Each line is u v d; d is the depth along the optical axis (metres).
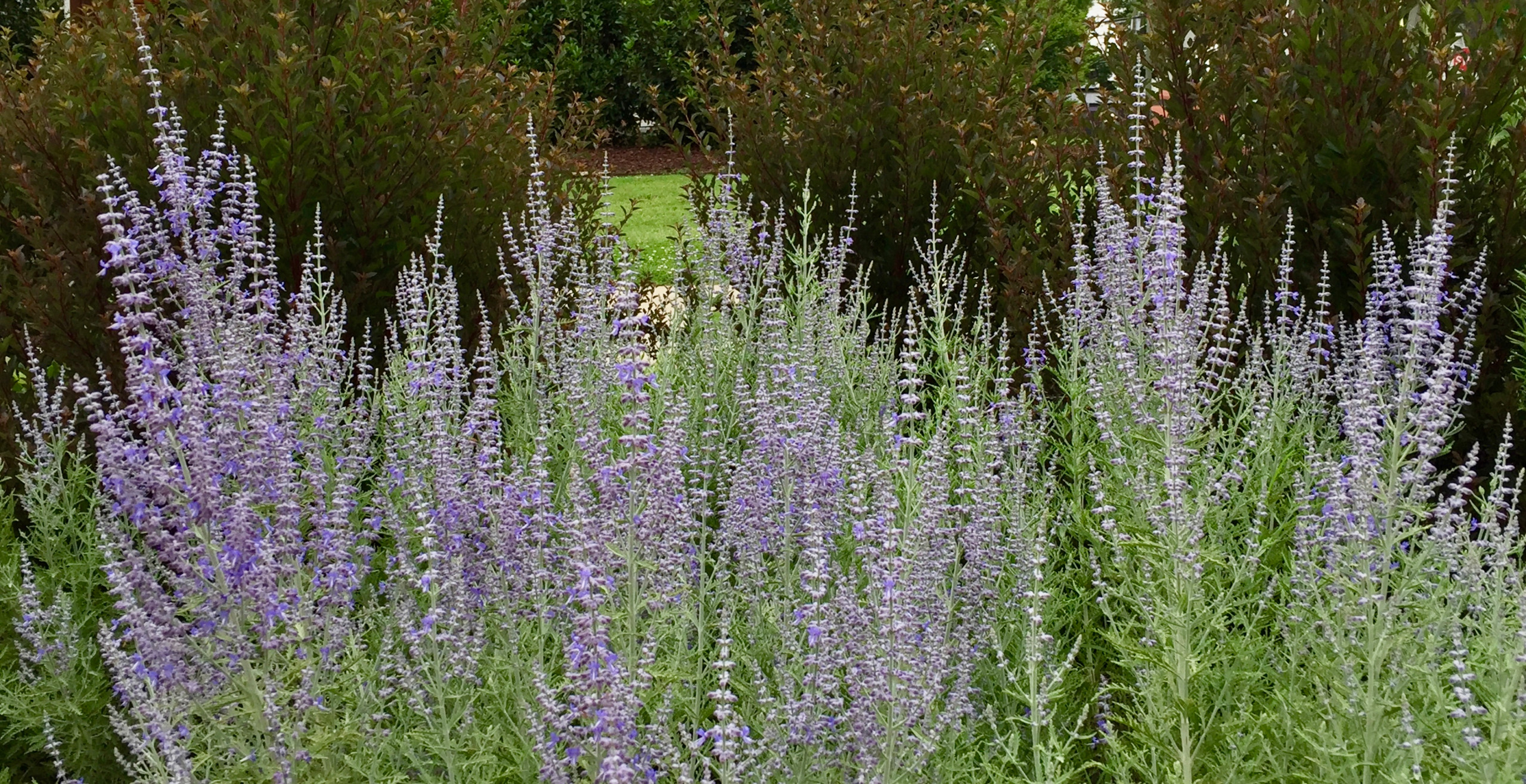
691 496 4.12
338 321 5.31
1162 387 3.82
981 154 7.02
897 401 5.73
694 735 3.61
